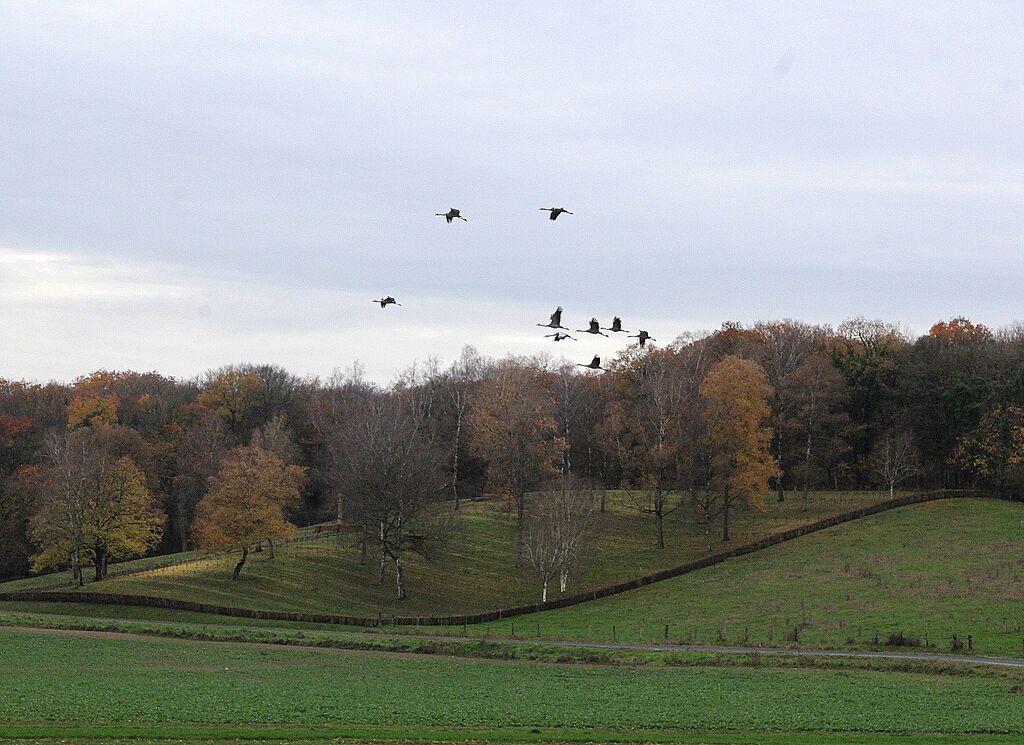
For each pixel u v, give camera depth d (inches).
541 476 5634.8
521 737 2054.6
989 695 2596.0
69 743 1855.3
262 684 2608.3
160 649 3137.3
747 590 4527.6
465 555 5408.5
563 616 4365.2
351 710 2285.9
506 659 3179.1
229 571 4845.0
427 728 2143.2
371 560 5231.3
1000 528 5177.2
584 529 5378.9
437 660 3117.6
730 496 5502.0
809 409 5940.0
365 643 3361.2
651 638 3663.9
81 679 2583.7
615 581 4972.9
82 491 4785.9
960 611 3784.5
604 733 2134.6
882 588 4279.0
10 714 2082.9
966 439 5959.6
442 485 5251.0
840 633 3585.1
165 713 2172.7
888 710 2412.6
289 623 3949.3
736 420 5324.8
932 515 5506.9
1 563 5777.6
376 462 4965.6
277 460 5007.4
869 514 5629.9
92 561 5418.3
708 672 2920.8
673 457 5561.0
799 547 5182.1
